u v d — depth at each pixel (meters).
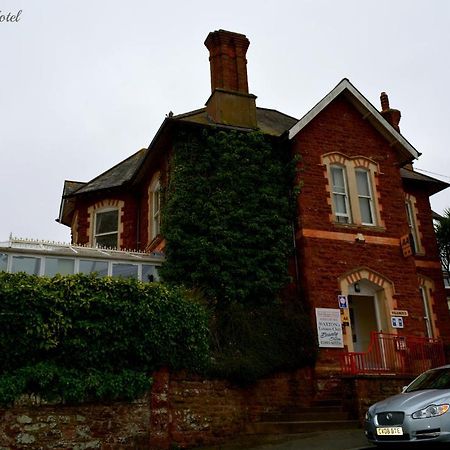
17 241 14.46
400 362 14.23
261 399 12.86
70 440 9.88
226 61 18.14
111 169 22.64
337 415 12.73
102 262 14.93
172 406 11.08
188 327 11.58
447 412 8.88
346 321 15.14
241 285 14.69
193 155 15.88
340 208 16.86
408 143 18.02
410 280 16.55
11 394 9.52
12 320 9.92
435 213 24.14
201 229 15.08
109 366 10.66
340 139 17.55
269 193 16.08
